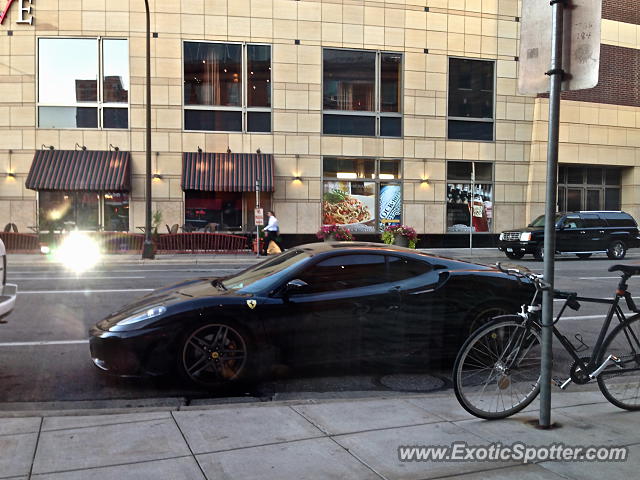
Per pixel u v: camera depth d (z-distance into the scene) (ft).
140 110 69.77
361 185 75.41
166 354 16.49
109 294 34.14
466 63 78.95
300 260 18.35
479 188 79.71
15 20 68.18
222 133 71.46
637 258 70.79
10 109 68.28
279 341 17.20
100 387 16.96
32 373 18.22
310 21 73.51
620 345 14.20
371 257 18.60
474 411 13.07
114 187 66.39
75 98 69.15
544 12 12.65
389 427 12.55
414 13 76.43
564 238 65.57
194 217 71.36
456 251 73.61
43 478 9.84
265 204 73.00
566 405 14.34
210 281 20.43
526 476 10.02
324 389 17.02
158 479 9.84
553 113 12.26
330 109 74.49
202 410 13.73
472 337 13.07
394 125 76.43
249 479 9.86
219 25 71.31
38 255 63.21
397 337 18.13
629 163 86.48
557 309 29.78
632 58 86.53
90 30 69.05
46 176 66.03
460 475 10.05
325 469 10.28
